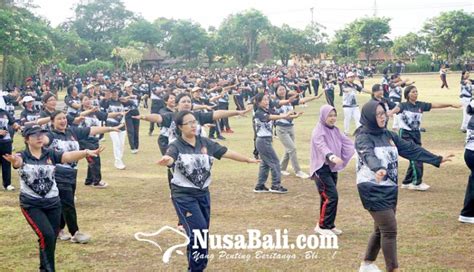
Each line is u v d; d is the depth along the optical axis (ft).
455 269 20.16
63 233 24.93
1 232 25.99
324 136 24.16
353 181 35.99
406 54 286.25
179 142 18.90
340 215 27.78
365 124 19.24
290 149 37.45
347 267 20.76
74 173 23.95
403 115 32.27
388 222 18.42
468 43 249.14
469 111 25.98
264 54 278.67
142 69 257.14
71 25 326.65
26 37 112.68
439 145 49.16
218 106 63.67
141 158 48.08
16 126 35.12
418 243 23.16
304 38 279.08
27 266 21.40
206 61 275.39
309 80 132.67
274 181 33.19
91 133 25.49
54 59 180.96
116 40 302.45
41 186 19.54
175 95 28.73
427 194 31.91
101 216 28.58
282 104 37.42
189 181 18.72
